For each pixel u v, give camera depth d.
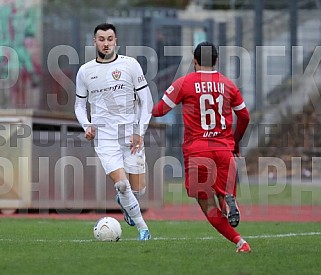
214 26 93.44
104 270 28.94
